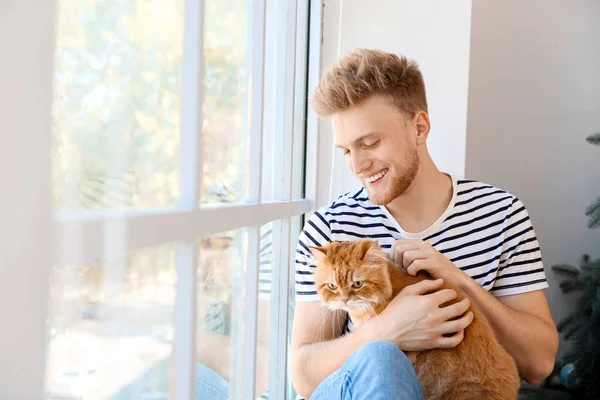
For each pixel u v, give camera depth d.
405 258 1.40
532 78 2.87
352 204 1.57
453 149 2.21
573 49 2.95
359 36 2.24
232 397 1.18
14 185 0.39
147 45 0.68
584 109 2.98
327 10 2.23
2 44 0.37
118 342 0.63
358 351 1.05
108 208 0.59
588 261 2.48
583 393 2.41
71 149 0.51
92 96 0.55
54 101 0.45
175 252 0.78
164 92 0.74
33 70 0.40
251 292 1.24
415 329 1.22
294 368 1.37
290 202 1.73
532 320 1.40
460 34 2.17
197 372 0.91
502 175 2.80
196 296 0.84
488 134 2.69
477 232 1.48
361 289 1.34
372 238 1.51
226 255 1.06
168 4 0.73
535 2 2.84
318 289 1.42
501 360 1.25
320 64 2.21
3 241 0.38
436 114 2.22
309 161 2.21
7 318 0.39
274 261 1.64
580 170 2.98
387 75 1.34
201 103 0.83
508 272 1.48
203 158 0.90
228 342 1.12
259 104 1.23
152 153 0.71
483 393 1.22
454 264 1.40
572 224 2.97
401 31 2.22
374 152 1.35
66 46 0.50
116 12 0.60
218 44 0.97
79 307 0.53
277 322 1.73
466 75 2.17
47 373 0.48
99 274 0.57
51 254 0.44
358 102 1.31
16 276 0.40
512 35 2.77
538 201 2.92
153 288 0.71
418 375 1.25
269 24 1.46
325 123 2.23
